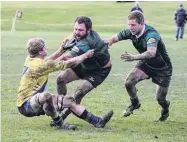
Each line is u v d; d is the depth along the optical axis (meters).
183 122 23.94
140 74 23.67
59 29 112.94
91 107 27.42
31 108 20.75
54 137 20.00
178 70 44.50
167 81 23.67
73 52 20.97
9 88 33.44
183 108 27.50
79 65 22.48
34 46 20.91
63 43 22.33
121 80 38.19
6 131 20.98
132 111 24.42
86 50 21.08
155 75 23.59
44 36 91.31
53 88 34.06
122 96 31.12
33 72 20.75
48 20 131.62
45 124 22.55
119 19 132.50
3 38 84.44
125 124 23.09
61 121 21.52
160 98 23.88
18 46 68.69
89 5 160.00
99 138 19.95
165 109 24.12
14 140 19.45
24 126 22.06
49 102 20.72
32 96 20.94
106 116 22.12
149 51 21.80
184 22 86.75
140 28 22.39
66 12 142.50
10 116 24.17
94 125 22.00
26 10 146.12
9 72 42.03
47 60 20.75
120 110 26.69
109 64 22.48
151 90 33.91
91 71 22.22
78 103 22.14
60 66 20.52
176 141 19.80
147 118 24.69
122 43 76.88
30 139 19.64
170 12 140.62
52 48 66.06
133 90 23.86
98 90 33.28
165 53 23.27
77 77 22.78
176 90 33.75
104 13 141.62
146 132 21.39
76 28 21.23
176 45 73.62
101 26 115.56
